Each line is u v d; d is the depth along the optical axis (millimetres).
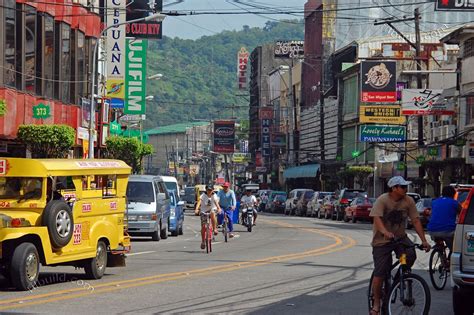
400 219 13344
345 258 26750
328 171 93250
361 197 58906
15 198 18188
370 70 66938
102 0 61594
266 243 34781
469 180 59688
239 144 174750
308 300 16703
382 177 81938
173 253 28703
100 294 16984
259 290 18078
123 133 67000
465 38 61969
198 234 43906
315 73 108125
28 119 41375
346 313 15125
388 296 13039
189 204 94188
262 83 147750
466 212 14312
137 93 67688
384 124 66875
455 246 14359
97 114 53562
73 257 18688
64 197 18734
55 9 45500
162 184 38875
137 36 67062
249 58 174125
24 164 18000
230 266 23516
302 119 115062
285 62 146000
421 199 49469
